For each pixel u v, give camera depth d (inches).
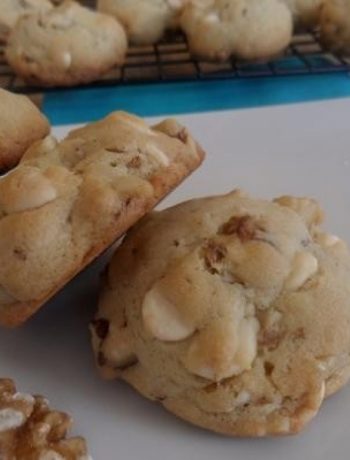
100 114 10.4
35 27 10.7
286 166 7.5
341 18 11.3
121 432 4.9
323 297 4.9
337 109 8.1
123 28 11.6
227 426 4.8
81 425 5.0
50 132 7.7
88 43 10.7
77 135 5.7
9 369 5.4
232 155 7.6
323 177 7.4
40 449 4.6
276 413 4.8
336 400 5.1
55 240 4.9
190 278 4.9
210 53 11.1
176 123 5.9
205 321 4.8
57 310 5.9
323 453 4.8
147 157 5.4
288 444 4.8
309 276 5.0
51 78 10.7
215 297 4.8
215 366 4.7
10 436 4.7
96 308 5.8
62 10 10.9
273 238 5.1
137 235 5.5
